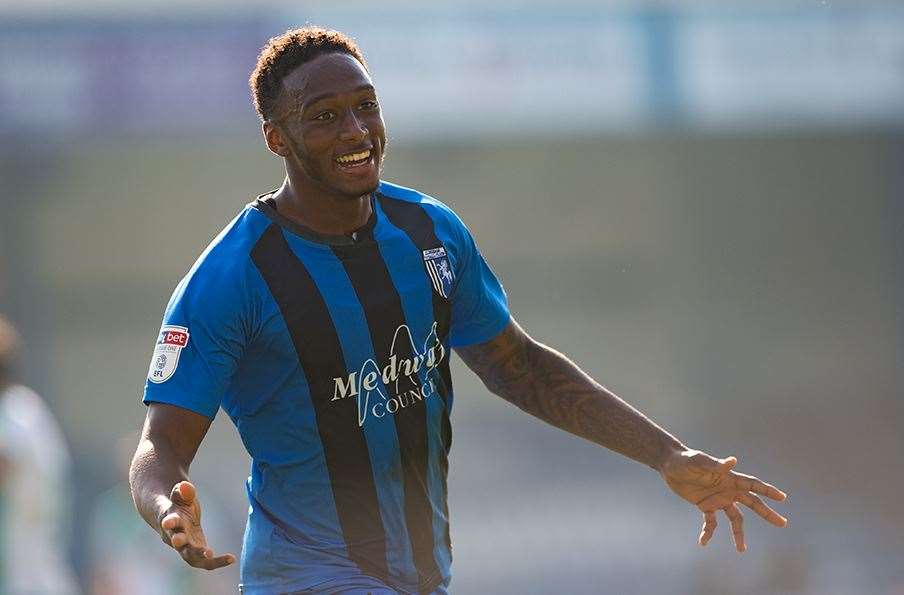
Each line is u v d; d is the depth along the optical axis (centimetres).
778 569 5328
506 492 7369
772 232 10206
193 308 1266
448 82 6588
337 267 1293
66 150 8362
